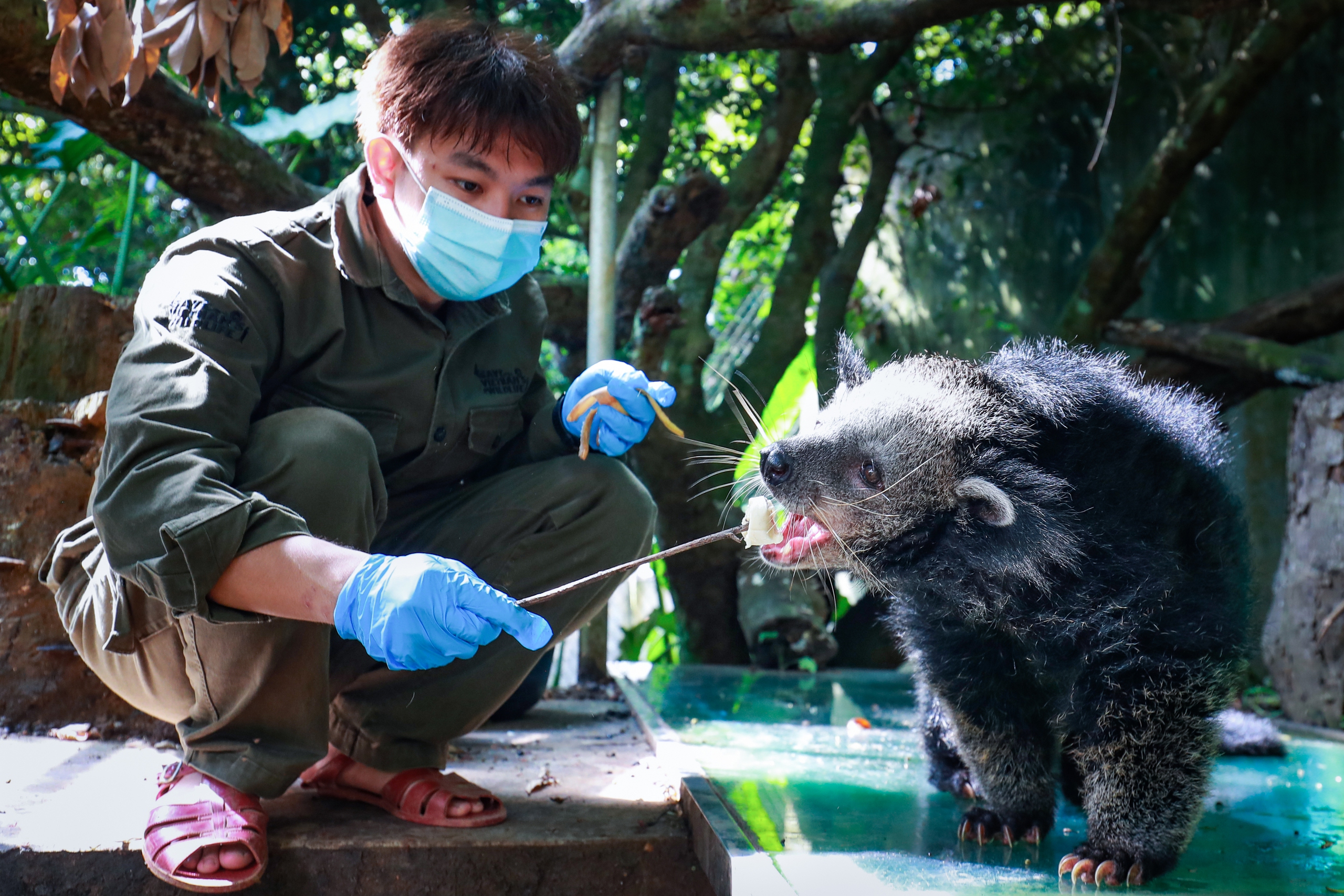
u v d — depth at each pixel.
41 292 3.37
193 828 1.92
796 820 2.44
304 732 2.07
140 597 2.04
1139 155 7.02
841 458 2.46
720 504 5.75
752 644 5.70
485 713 2.37
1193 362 6.23
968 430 2.38
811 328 8.60
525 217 2.23
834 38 4.67
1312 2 5.33
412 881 2.07
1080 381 2.40
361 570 1.68
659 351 4.91
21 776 2.48
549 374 7.21
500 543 2.40
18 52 3.72
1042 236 7.59
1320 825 2.66
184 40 2.91
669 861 2.16
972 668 2.47
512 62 2.12
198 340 1.98
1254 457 6.55
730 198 5.71
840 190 7.50
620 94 5.12
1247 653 2.49
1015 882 2.06
